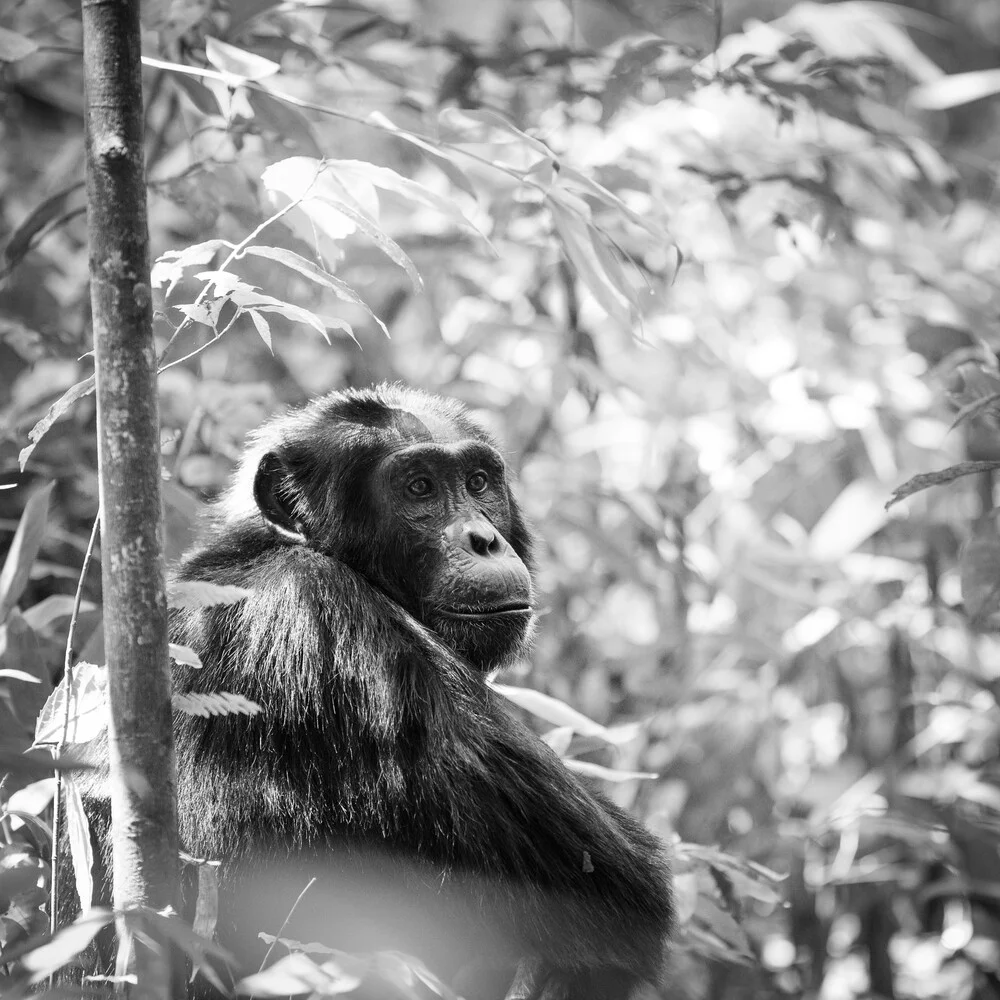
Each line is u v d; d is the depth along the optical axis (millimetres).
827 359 15469
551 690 13672
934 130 23188
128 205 5434
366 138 13539
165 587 5500
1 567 11391
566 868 7273
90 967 7340
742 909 9867
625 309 8992
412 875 7062
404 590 8359
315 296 12805
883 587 15430
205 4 10625
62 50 9539
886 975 13242
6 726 8016
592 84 13242
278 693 7207
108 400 5422
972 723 14109
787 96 11695
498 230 13250
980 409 8914
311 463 8516
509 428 14852
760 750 14594
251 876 7020
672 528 14469
